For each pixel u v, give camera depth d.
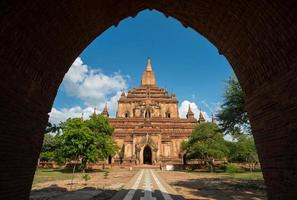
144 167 64.38
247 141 60.78
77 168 58.31
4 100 6.31
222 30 9.64
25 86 7.37
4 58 6.14
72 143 45.69
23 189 8.08
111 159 70.50
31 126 8.20
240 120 26.22
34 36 7.18
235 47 9.62
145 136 72.19
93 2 8.51
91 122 53.78
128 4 9.67
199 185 25.86
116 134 75.62
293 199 6.98
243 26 8.41
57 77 9.88
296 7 5.96
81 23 9.06
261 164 9.06
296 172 6.73
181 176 39.41
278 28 6.91
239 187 23.86
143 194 18.81
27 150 8.08
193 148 55.00
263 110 8.47
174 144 76.50
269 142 8.22
